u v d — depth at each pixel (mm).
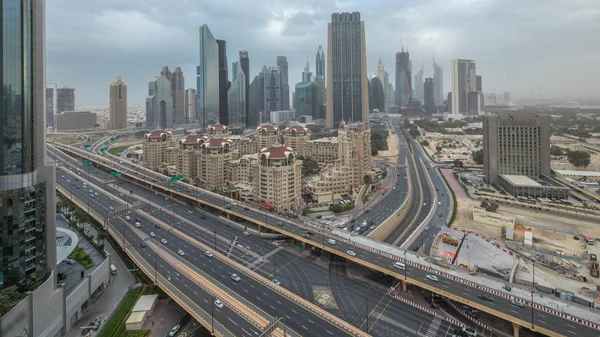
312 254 181875
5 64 114438
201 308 127750
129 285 160500
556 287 152500
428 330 119875
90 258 165000
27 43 120438
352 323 122812
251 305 130750
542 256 184000
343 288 147500
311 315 125438
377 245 179125
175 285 144000
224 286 144625
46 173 128375
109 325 130625
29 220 121000
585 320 115625
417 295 143250
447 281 141625
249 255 179000
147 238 195750
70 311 129375
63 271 150875
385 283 153000
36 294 111312
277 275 157750
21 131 117562
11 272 116375
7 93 114438
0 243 113812
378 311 130750
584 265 174250
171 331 126812
